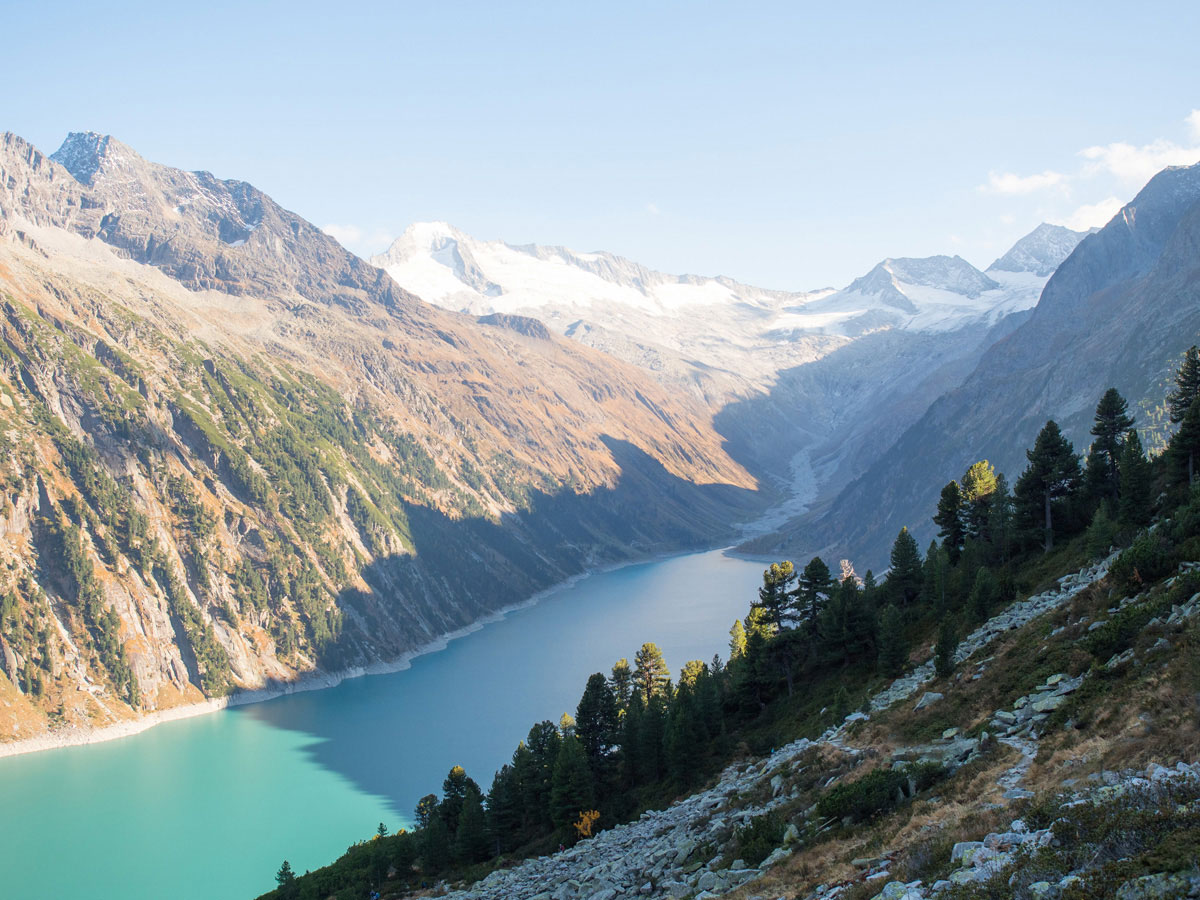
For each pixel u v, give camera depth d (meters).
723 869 42.81
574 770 84.88
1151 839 20.92
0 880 128.88
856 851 34.91
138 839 143.38
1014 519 95.56
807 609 97.38
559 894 52.19
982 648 61.91
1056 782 31.28
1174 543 53.91
